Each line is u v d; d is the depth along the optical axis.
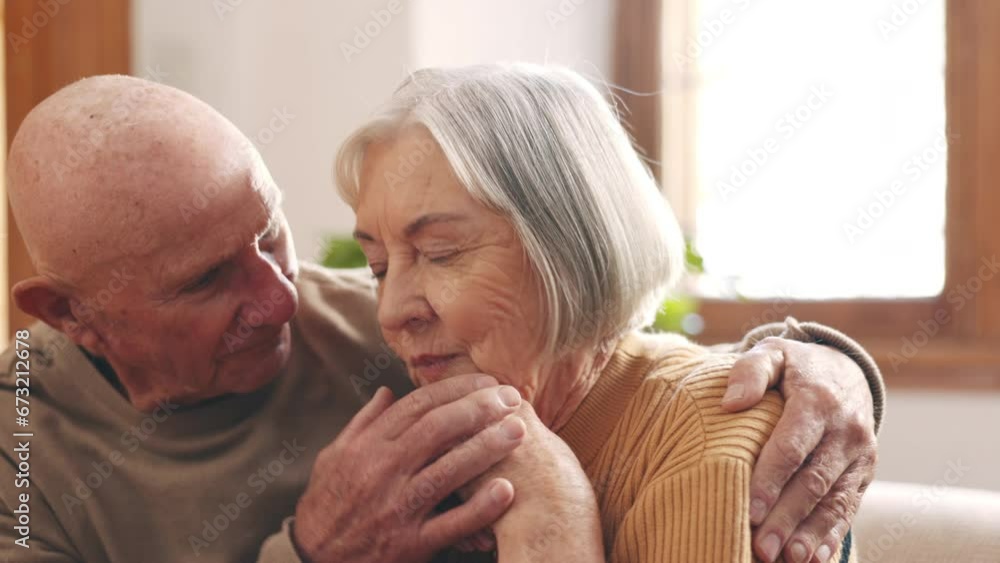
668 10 2.79
